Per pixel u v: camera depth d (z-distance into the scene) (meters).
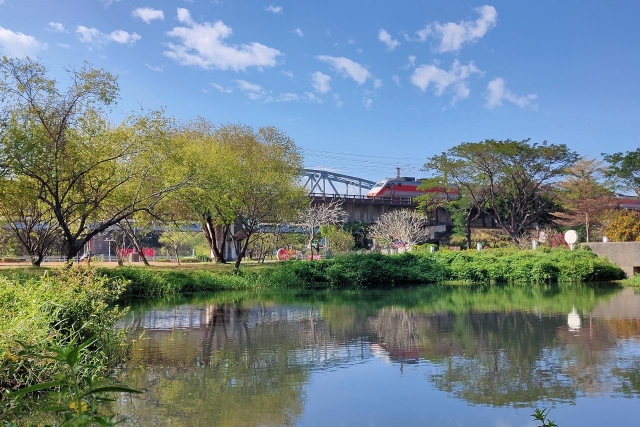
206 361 8.35
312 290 22.62
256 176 25.98
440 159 41.94
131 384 6.99
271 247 33.12
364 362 8.23
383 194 56.88
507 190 43.56
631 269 24.86
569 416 5.59
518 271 25.03
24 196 18.77
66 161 18.72
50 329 6.74
